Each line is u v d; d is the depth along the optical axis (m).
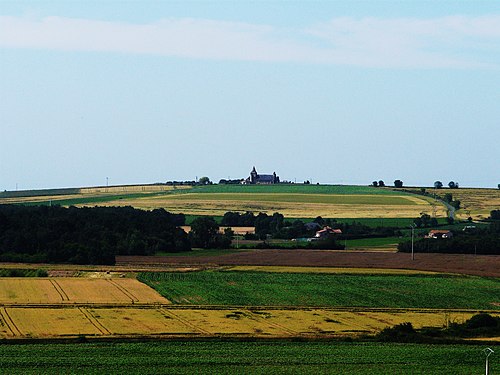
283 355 174.75
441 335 199.88
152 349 177.38
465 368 166.25
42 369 159.62
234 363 166.88
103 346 179.62
